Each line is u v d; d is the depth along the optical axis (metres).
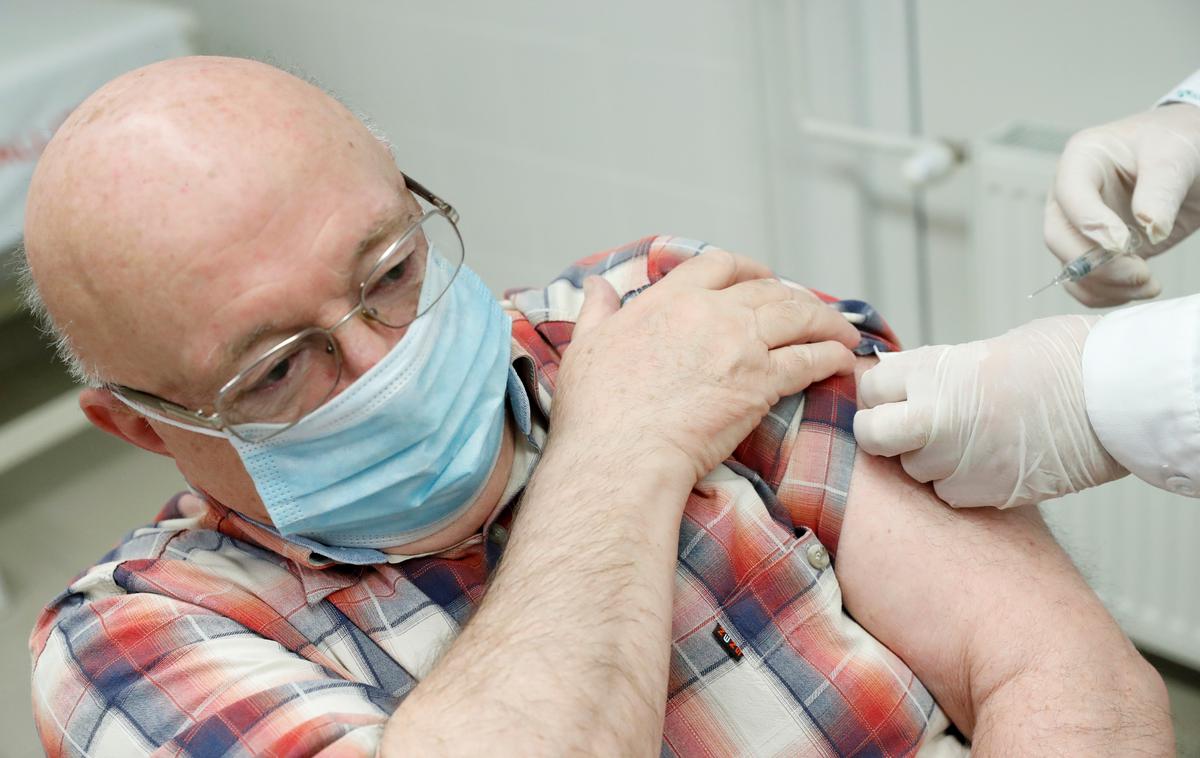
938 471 1.12
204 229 0.95
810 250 2.48
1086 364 1.03
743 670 1.15
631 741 0.92
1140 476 1.03
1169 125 1.33
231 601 1.13
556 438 1.14
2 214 2.53
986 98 2.12
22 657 2.72
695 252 1.38
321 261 0.98
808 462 1.22
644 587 1.00
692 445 1.11
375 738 0.95
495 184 2.91
